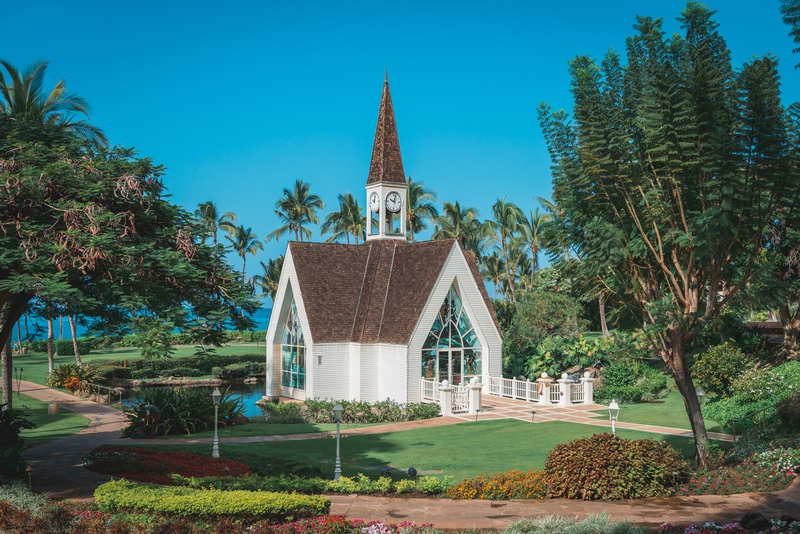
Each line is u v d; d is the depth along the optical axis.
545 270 78.69
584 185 22.64
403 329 40.06
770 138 19.47
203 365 64.88
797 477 18.80
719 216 19.59
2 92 37.94
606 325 65.88
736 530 13.74
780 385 31.56
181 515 15.46
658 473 18.88
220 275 23.00
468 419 35.12
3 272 20.11
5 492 16.80
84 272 19.38
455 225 78.06
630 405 38.62
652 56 21.19
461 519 16.33
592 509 16.92
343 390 41.84
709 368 35.19
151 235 22.08
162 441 31.00
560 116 23.22
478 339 42.91
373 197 46.19
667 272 21.58
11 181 19.33
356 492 19.41
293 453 27.44
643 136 21.81
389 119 46.34
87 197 19.97
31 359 69.62
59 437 32.41
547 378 39.25
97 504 16.72
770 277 21.14
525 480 19.14
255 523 15.23
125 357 70.06
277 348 46.09
